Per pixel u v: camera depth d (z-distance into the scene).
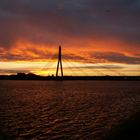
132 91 123.25
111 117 40.38
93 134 27.83
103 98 80.25
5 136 27.28
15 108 53.28
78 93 107.25
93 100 73.25
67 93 107.38
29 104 62.03
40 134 28.50
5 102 67.00
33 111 48.31
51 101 70.50
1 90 132.12
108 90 133.88
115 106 56.94
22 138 26.48
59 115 42.88
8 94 99.81
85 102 67.06
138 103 64.25
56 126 32.88
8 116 41.59
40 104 62.09
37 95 94.94
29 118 39.56
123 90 134.25
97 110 49.50
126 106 56.97
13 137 26.88
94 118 39.41
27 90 133.75
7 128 31.50
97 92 114.44
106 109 51.09
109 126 32.19
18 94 100.06
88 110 49.56
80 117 40.50
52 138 26.55
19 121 36.56
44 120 37.59
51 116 41.66
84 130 30.16
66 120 37.66
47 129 31.09
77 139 26.11
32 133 28.92
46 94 101.06
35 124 34.41
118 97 84.50
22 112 46.75
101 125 33.12
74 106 57.16
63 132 29.34
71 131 29.81
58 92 115.25
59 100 73.69
